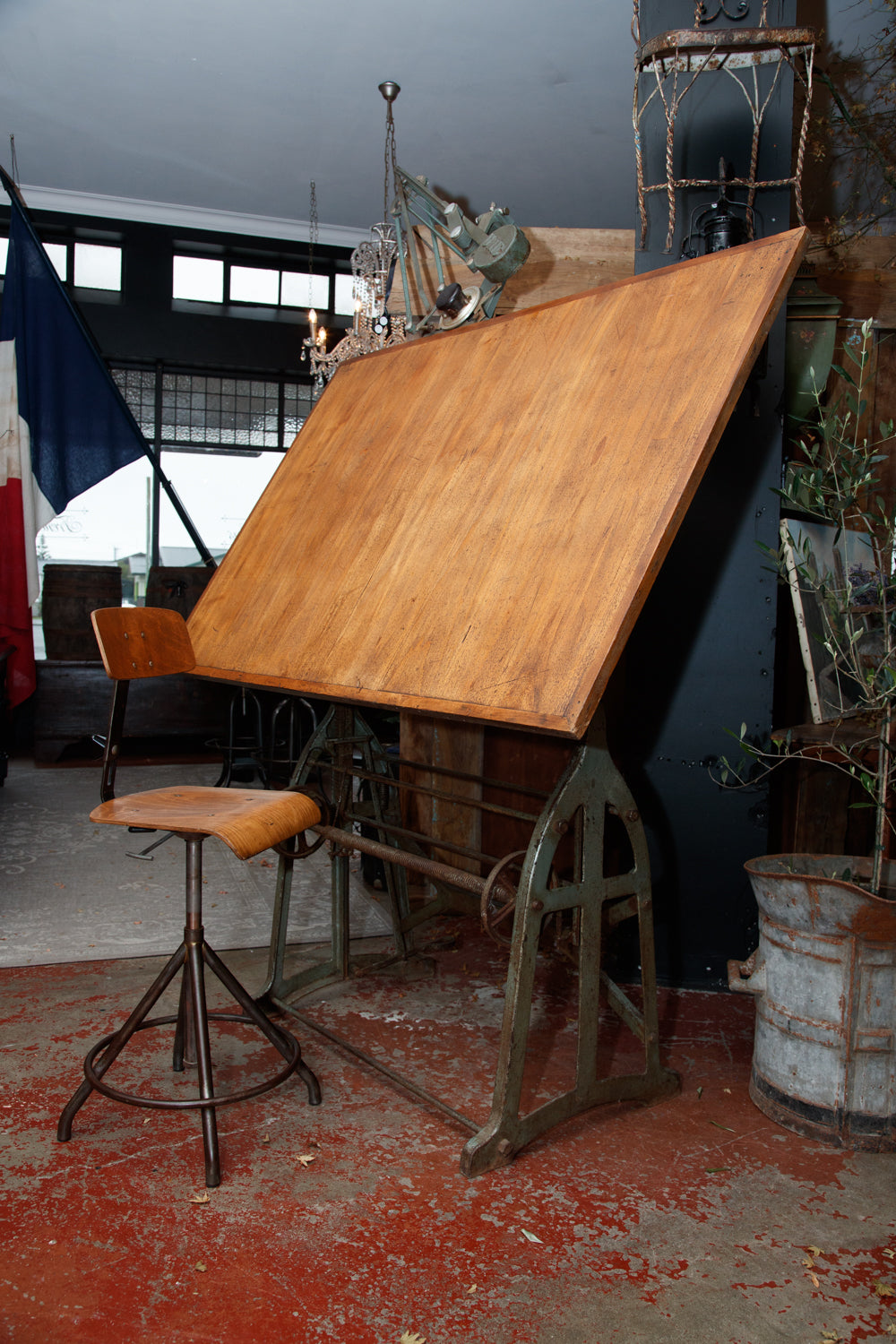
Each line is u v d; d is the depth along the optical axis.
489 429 1.90
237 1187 1.53
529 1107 1.79
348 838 2.09
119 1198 1.49
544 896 1.61
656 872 2.42
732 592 2.35
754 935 2.40
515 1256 1.37
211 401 6.68
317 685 1.86
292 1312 1.25
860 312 3.06
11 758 5.91
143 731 5.61
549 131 5.16
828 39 3.49
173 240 6.41
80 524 6.44
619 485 1.54
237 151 5.49
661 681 2.37
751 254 1.59
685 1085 1.93
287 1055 1.77
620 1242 1.41
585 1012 1.71
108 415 5.94
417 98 4.84
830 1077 1.71
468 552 1.75
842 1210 1.51
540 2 4.02
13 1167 1.58
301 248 6.64
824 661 2.41
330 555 2.11
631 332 1.73
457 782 3.04
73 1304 1.26
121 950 2.64
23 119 5.16
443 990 2.41
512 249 2.64
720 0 2.30
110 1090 1.60
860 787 2.61
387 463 2.13
